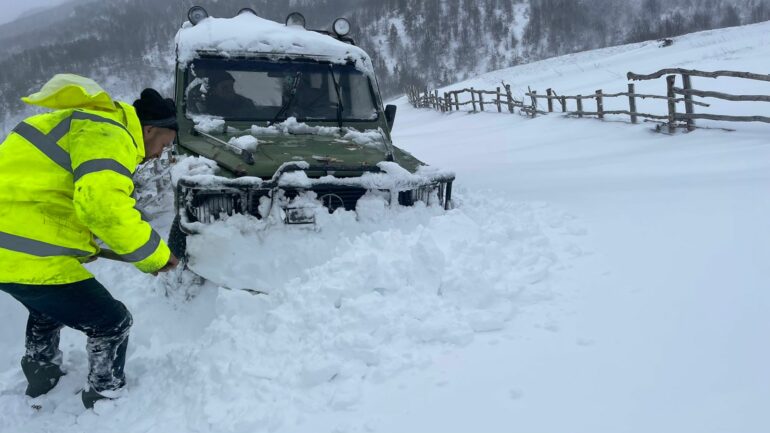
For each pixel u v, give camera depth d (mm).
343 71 5039
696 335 2586
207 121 4488
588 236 4137
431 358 2680
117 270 4363
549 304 3074
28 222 2404
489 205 5078
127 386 2938
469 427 2172
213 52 4754
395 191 3891
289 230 3623
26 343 2947
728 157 6691
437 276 3213
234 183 3475
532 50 128875
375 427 2240
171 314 3619
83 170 2295
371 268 3178
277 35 4973
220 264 3465
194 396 2643
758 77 8258
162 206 6117
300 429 2311
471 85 34250
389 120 5109
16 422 2797
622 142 9352
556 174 7328
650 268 3377
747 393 2137
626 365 2430
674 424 2029
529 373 2461
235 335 3008
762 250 3406
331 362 2611
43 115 2473
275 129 4578
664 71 9625
